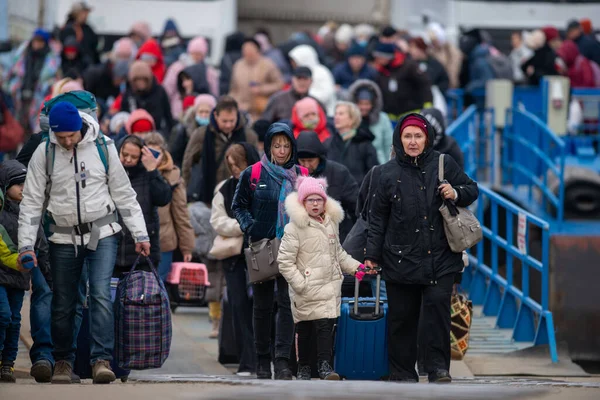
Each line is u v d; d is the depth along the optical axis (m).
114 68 47.59
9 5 57.34
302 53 44.56
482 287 37.56
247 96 47.03
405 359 23.55
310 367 25.12
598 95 48.50
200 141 32.56
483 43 54.25
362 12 74.69
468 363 30.77
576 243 39.59
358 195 25.33
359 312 24.14
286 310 24.42
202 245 32.12
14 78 50.47
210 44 61.12
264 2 75.06
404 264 22.84
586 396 19.33
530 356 31.89
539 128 45.00
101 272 22.02
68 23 54.00
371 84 36.59
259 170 24.39
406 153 22.92
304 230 23.19
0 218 23.39
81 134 21.81
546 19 61.97
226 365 29.30
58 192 21.81
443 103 50.12
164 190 25.58
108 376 21.67
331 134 35.84
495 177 45.34
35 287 23.61
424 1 64.88
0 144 45.28
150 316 22.61
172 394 19.14
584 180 42.94
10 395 19.08
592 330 39.28
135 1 61.03
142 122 33.19
